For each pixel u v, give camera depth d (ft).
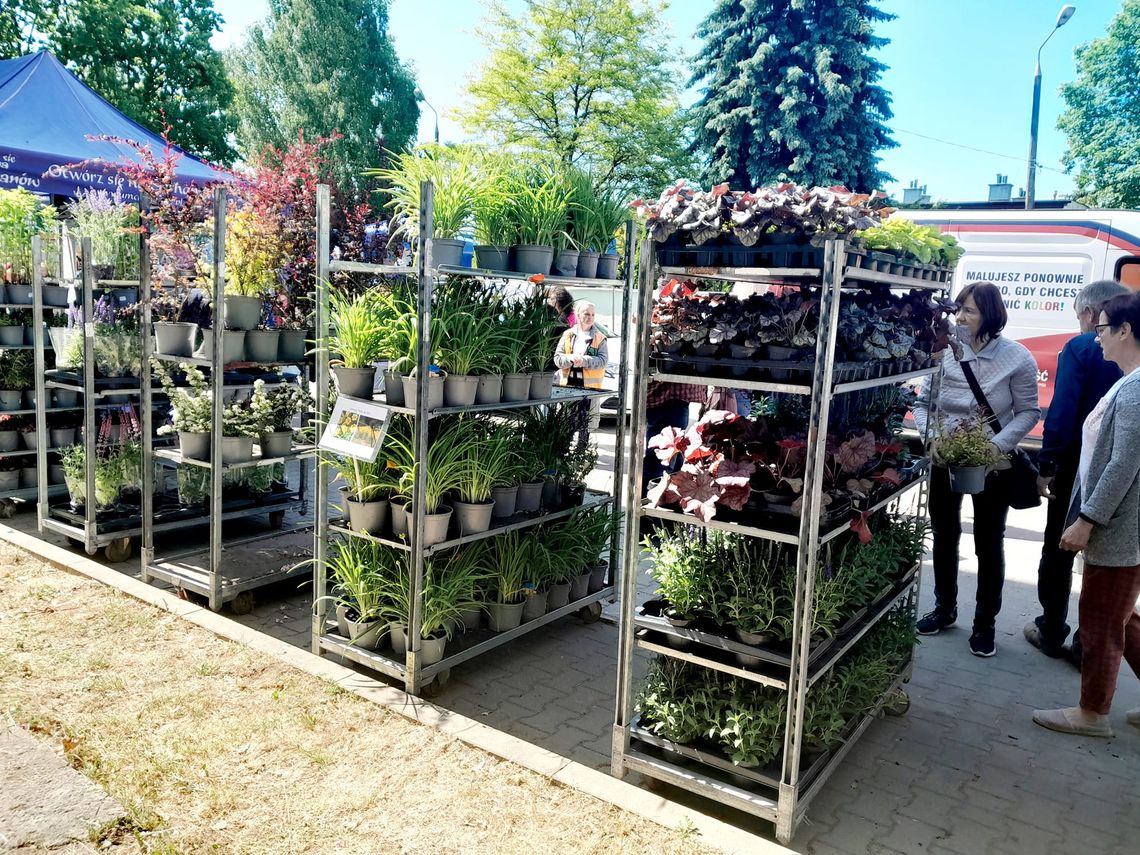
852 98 60.44
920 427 13.24
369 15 90.74
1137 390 9.52
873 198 9.10
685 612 9.00
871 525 10.89
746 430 9.05
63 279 17.56
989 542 13.07
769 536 8.04
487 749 9.67
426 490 10.73
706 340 8.50
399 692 10.94
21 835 7.75
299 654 11.89
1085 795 9.55
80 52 62.64
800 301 8.27
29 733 9.46
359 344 11.07
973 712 11.51
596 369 16.20
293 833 8.05
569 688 11.76
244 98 89.40
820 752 9.09
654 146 63.21
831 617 8.79
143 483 14.16
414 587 10.64
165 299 14.64
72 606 13.21
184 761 9.12
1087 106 86.79
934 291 11.52
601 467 26.30
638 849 8.06
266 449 14.47
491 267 11.72
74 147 23.72
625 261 13.44
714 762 8.71
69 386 15.60
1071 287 25.12
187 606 13.32
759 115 61.11
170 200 13.93
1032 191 57.31
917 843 8.50
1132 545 9.97
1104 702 10.65
